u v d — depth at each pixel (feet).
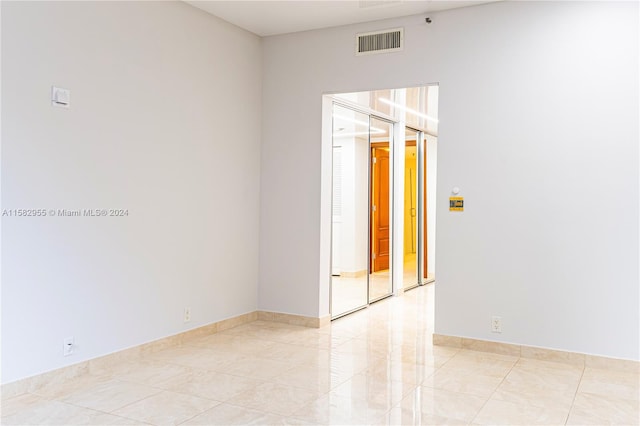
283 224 17.81
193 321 15.47
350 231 19.88
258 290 18.31
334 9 15.24
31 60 10.93
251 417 9.85
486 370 12.89
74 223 11.90
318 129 17.17
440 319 15.17
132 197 13.38
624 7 13.03
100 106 12.46
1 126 10.41
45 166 11.25
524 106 14.11
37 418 9.68
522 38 14.12
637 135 12.87
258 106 18.15
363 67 16.37
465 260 14.85
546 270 13.85
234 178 17.02
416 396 11.05
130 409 10.16
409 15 15.60
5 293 10.56
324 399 10.81
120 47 12.95
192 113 15.25
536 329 13.97
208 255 15.98
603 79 13.23
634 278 12.90
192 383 11.69
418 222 26.68
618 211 13.07
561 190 13.69
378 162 22.36
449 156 15.05
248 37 17.54
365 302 20.85
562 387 11.69
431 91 16.48
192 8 15.17
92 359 12.37
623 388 11.66
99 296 12.54
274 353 14.19
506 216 14.34
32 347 11.07
